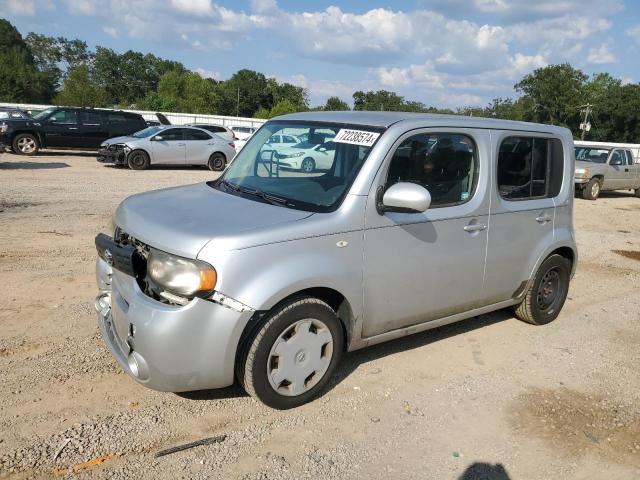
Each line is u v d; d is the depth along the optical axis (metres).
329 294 3.83
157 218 3.63
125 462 3.14
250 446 3.37
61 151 22.53
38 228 8.29
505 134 4.78
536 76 82.88
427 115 4.44
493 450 3.52
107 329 3.86
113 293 3.66
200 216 3.62
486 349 5.02
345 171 3.91
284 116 4.89
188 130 19.09
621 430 3.85
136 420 3.54
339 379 4.25
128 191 12.64
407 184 3.76
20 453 3.14
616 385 4.50
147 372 3.33
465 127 4.47
